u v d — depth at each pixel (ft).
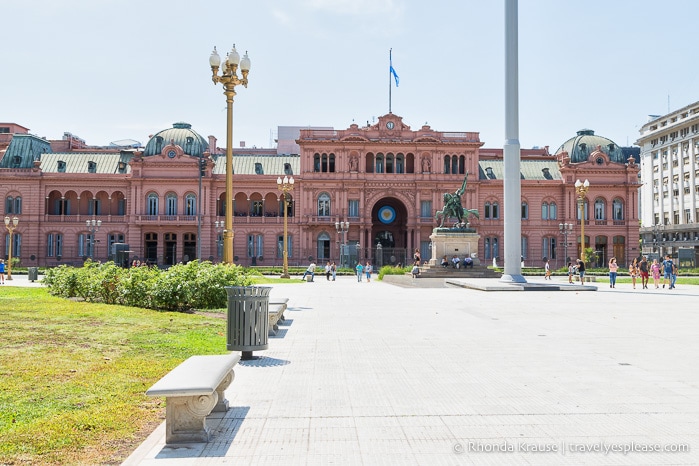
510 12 123.75
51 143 345.51
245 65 89.35
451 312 82.23
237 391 36.81
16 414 30.68
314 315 79.10
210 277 82.79
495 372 41.96
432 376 40.75
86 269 98.02
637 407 32.78
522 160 327.67
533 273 247.09
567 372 41.86
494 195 312.50
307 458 25.43
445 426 29.66
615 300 102.42
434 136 303.89
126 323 63.36
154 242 302.86
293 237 303.07
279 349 51.72
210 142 353.92
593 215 313.53
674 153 360.69
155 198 300.20
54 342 50.26
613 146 322.34
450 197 181.47
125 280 84.07
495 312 81.87
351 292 129.08
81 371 40.32
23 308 73.56
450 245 179.83
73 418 30.30
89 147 374.43
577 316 76.64
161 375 40.50
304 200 300.40
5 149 321.52
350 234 302.04
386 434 28.48
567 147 328.49
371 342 55.47
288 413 31.99
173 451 26.30
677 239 350.84
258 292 47.47
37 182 297.33
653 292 126.52
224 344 53.11
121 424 30.09
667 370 42.45
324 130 304.91
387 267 210.59
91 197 308.81
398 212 318.86
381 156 306.14
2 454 25.44
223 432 28.89
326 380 39.68
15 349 46.62
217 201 305.94
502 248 309.01
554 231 312.50
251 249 303.07
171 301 80.07
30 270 177.78
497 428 29.30
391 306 91.86
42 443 26.78
